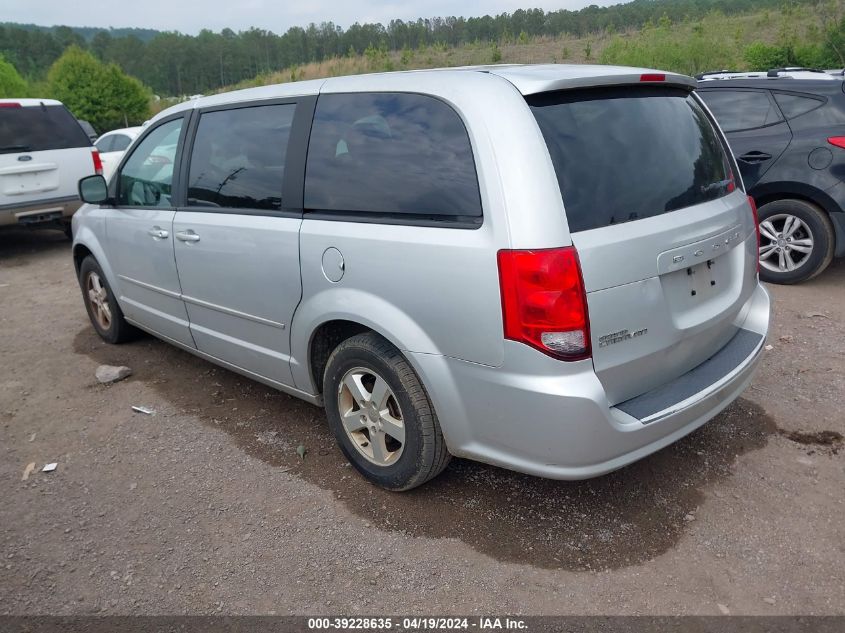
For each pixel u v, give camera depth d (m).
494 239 2.46
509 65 3.02
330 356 3.21
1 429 4.04
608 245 2.47
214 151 3.79
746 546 2.77
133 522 3.09
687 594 2.54
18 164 8.51
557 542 2.84
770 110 5.95
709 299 2.94
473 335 2.55
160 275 4.23
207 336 4.00
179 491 3.31
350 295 2.95
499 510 3.05
